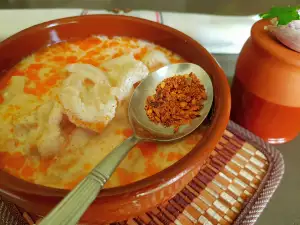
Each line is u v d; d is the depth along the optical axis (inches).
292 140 7.6
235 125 7.0
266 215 6.2
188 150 5.7
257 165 6.4
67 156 5.5
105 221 4.8
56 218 3.7
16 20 8.5
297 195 6.6
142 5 11.2
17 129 5.7
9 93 6.4
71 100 5.5
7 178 4.4
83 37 7.5
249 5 11.5
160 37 7.3
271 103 6.6
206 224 5.5
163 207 5.7
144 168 5.4
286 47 6.1
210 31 8.9
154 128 5.9
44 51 7.2
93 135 5.7
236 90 7.3
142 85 6.4
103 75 6.3
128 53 7.3
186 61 7.1
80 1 11.2
